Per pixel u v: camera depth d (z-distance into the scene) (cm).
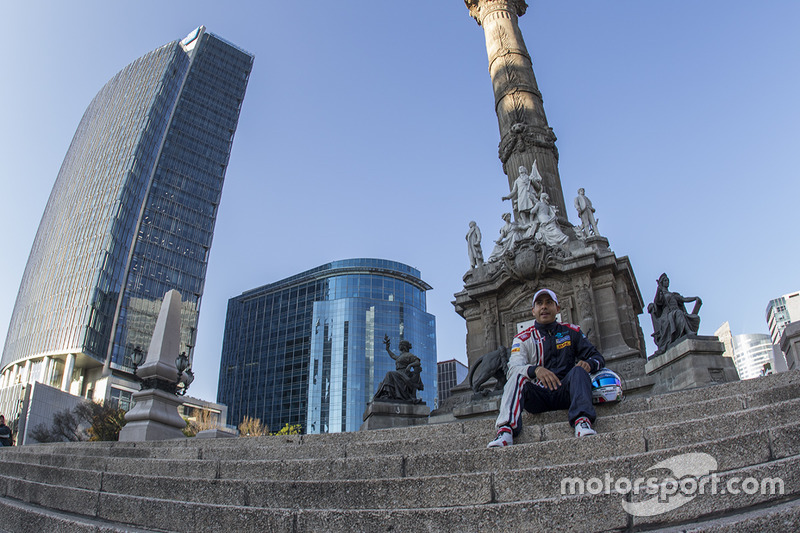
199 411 8406
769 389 609
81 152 13262
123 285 10800
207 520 541
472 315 2480
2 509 722
